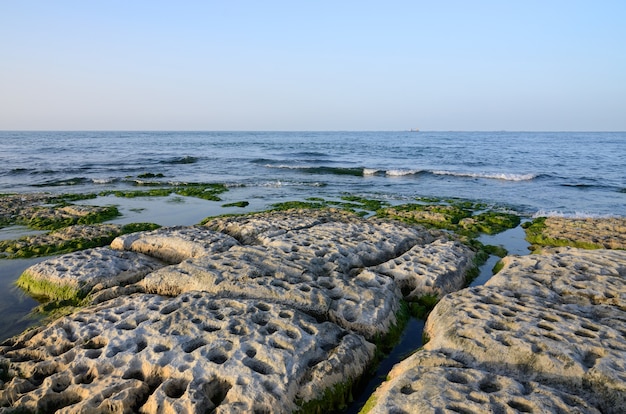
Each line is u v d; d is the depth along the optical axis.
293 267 11.19
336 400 6.82
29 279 12.09
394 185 35.66
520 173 41.69
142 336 7.88
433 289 11.09
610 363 6.33
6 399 6.68
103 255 12.92
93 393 6.45
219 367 6.83
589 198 29.19
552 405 5.29
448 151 76.38
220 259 11.73
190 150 81.25
